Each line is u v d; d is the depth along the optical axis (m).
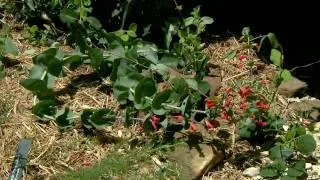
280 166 2.00
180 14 2.48
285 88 2.40
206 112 2.07
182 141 2.06
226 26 2.80
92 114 2.10
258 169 2.05
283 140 2.08
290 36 2.84
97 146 2.08
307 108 2.34
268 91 2.35
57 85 2.31
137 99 2.06
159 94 2.01
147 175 1.98
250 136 2.12
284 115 2.30
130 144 2.09
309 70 2.62
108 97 2.26
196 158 2.02
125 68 2.17
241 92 2.11
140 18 2.50
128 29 2.49
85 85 2.31
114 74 2.21
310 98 2.43
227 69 2.46
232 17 2.86
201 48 2.46
